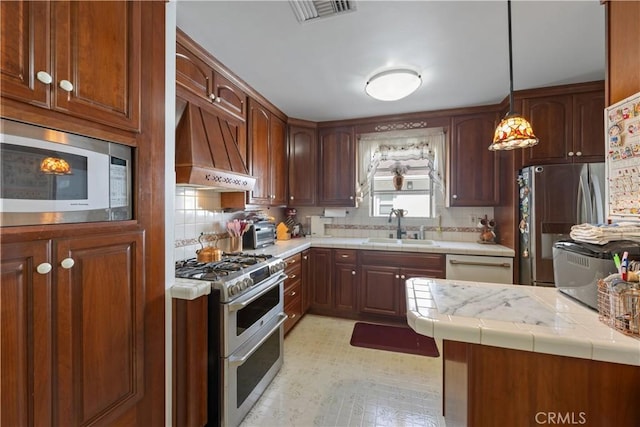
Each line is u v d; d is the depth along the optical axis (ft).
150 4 4.06
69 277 3.06
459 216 11.02
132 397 3.77
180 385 4.59
